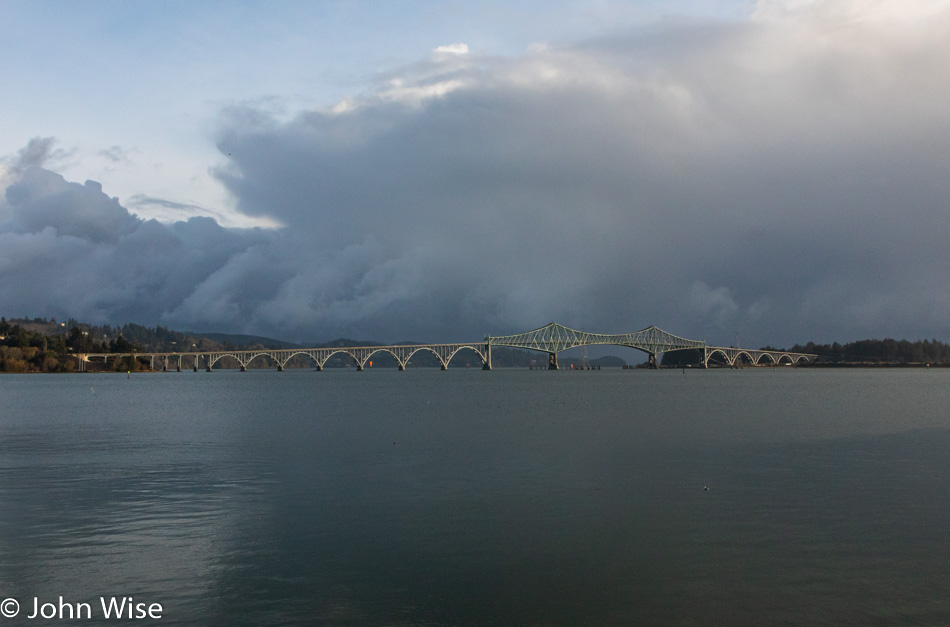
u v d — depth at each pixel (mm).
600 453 37938
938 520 23203
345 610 16344
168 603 16750
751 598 16922
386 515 23984
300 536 21578
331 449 40281
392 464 34406
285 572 18578
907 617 15969
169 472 32500
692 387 145000
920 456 36688
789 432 48469
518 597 17000
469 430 50719
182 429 53219
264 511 24641
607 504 25438
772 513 24125
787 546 20500
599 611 16297
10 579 18234
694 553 19922
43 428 54719
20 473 32438
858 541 20969
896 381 188625
